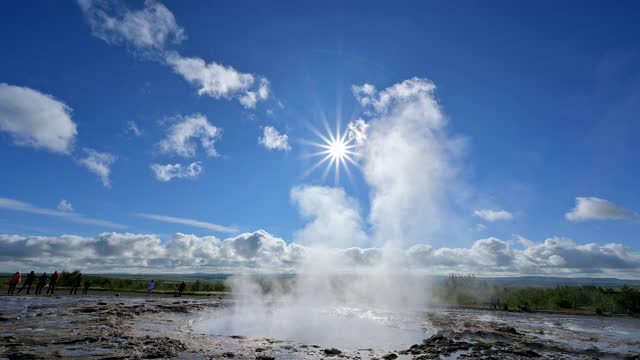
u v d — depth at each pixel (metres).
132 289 49.31
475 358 12.58
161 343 12.91
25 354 10.52
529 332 20.62
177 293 42.16
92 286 50.25
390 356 12.62
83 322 17.11
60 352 10.97
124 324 17.50
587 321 28.94
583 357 13.77
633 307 37.94
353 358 12.27
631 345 17.25
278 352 12.75
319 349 13.62
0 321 16.89
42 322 16.81
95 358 10.35
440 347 14.45
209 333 17.47
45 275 33.41
